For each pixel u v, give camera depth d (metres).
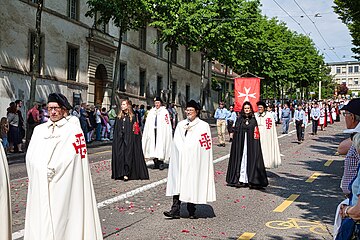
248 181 10.07
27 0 22.09
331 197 9.30
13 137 16.31
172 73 42.41
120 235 6.46
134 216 7.56
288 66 44.66
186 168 7.29
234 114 22.02
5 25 20.66
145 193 9.48
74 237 4.55
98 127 21.58
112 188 9.96
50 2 24.05
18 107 16.83
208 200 7.41
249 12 34.78
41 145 4.59
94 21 28.23
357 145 3.74
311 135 25.70
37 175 4.48
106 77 30.42
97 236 4.78
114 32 31.47
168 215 7.47
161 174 12.08
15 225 6.84
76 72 26.70
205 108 51.44
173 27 28.91
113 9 23.91
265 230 6.83
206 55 35.66
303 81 51.06
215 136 25.12
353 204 3.66
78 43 26.70
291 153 17.28
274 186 10.55
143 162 11.16
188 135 7.39
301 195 9.49
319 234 6.63
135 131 11.07
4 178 4.32
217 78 61.09
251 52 36.25
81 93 26.97
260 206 8.45
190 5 29.42
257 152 10.09
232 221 7.34
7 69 20.77
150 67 37.91
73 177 4.61
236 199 9.07
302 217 7.64
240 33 33.69
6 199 4.32
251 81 21.56
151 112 12.87
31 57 22.64
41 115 17.73
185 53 45.97
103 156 15.96
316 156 16.42
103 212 7.79
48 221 4.41
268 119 11.97
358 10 14.19
